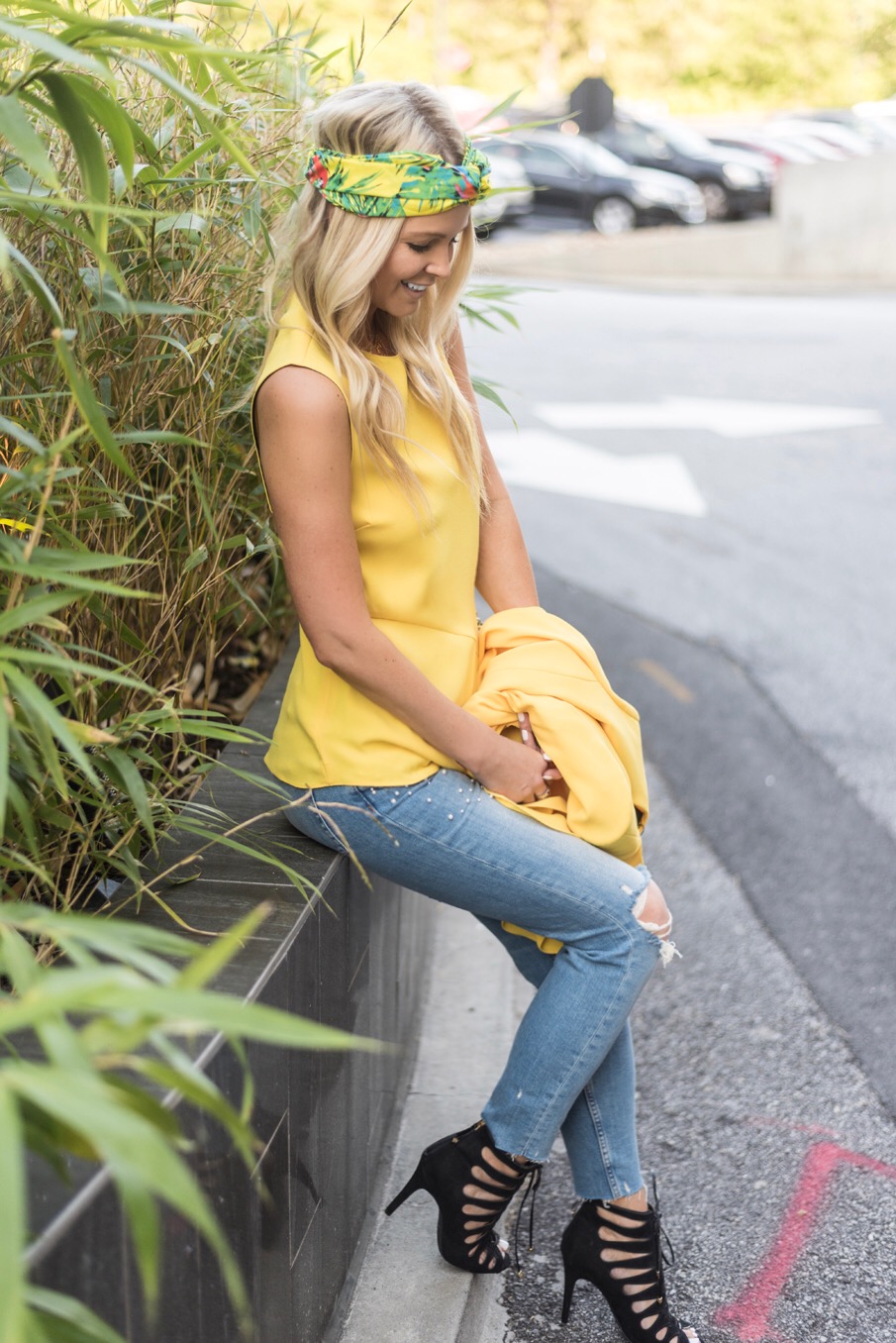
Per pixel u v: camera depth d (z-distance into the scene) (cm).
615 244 1711
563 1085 194
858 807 401
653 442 836
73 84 131
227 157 210
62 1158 114
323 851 195
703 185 1955
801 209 1677
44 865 174
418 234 176
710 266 1709
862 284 1599
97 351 188
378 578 189
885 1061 285
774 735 449
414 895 282
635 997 193
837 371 1034
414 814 187
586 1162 204
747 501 712
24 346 181
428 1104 266
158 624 211
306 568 179
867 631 537
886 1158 254
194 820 192
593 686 198
